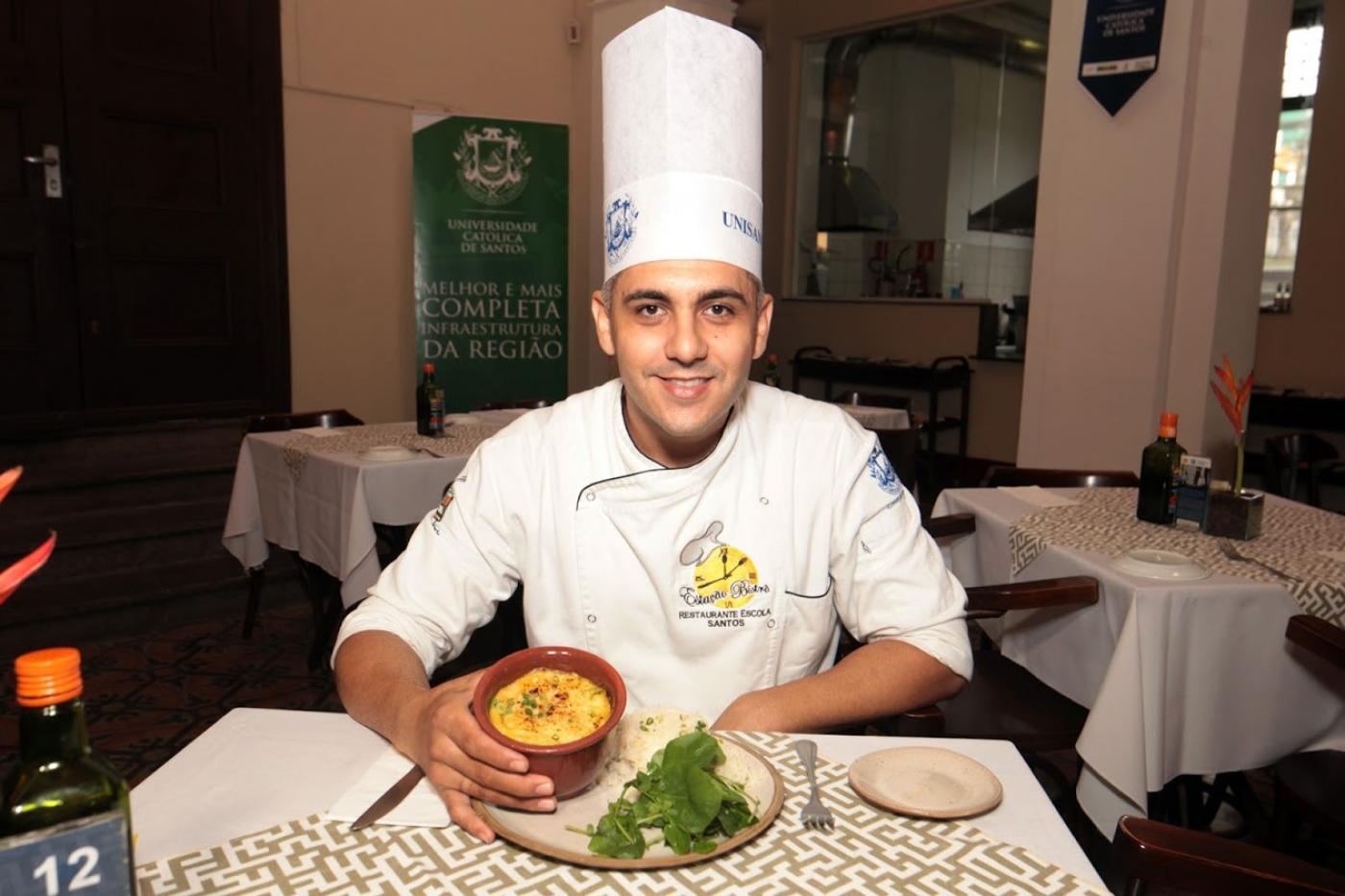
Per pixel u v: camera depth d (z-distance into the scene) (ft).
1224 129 11.14
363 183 16.98
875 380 21.15
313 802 2.55
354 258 17.03
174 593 11.41
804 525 3.78
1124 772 5.02
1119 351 11.92
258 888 2.10
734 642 3.73
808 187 24.57
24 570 1.52
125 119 14.30
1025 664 6.26
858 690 3.43
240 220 15.66
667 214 3.06
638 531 3.66
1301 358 17.28
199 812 2.48
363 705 3.05
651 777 2.35
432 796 2.52
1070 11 11.93
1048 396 12.64
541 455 3.82
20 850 1.49
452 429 11.05
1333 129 16.55
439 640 3.68
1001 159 26.40
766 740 2.94
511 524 3.84
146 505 13.11
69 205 13.84
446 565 3.77
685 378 3.15
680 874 2.18
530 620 3.89
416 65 17.35
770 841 2.32
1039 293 12.62
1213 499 6.42
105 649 10.66
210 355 15.55
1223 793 6.24
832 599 3.95
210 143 15.24
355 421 12.00
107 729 8.73
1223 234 11.27
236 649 10.76
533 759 2.38
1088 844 5.87
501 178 17.08
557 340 17.88
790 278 24.61
